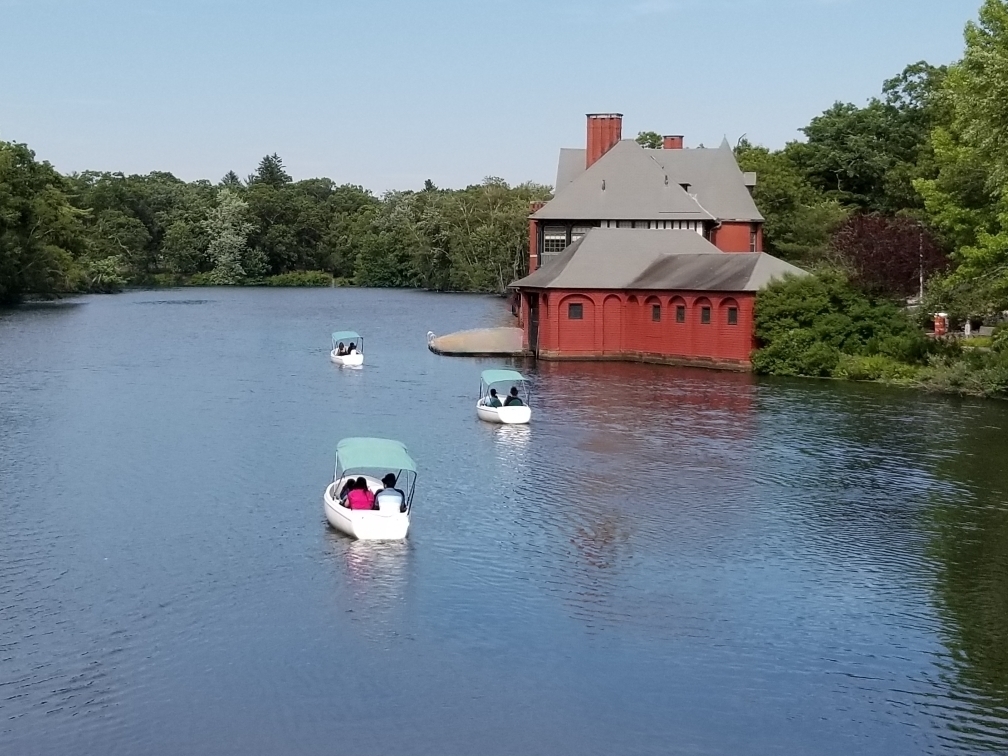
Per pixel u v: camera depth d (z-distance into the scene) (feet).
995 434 156.35
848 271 233.76
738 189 330.75
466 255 596.29
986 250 185.57
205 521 109.70
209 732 66.54
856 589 92.48
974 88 176.96
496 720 68.80
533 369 236.43
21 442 148.56
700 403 185.78
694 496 121.70
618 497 120.98
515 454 142.82
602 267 260.01
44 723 67.21
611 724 68.64
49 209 476.54
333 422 166.40
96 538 103.65
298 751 64.64
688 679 75.05
